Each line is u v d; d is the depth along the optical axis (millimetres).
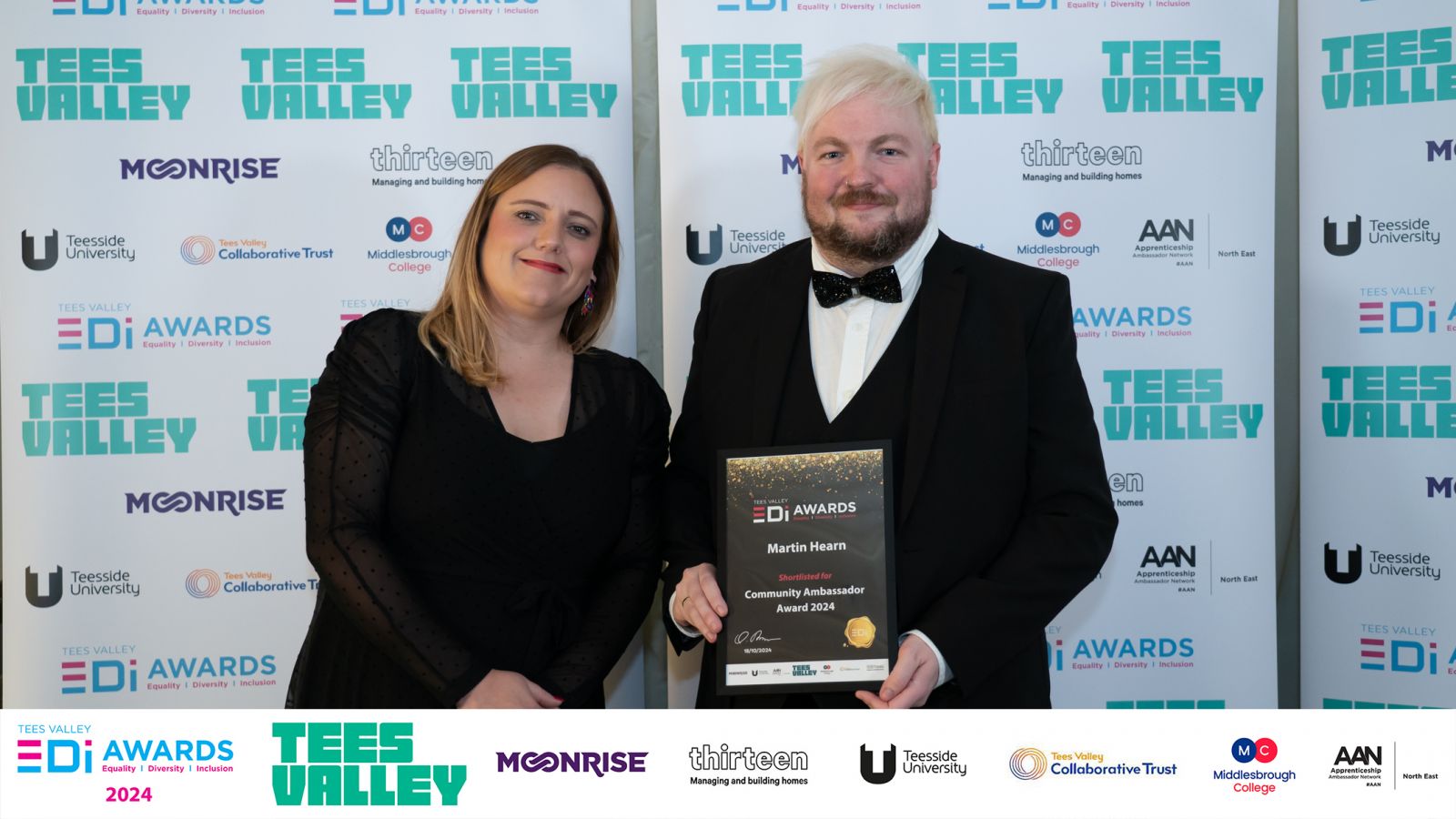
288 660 2955
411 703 2383
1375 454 2992
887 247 2240
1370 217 2979
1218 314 3020
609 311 2557
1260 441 3025
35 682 2900
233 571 2943
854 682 2143
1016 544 2209
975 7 2975
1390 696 2988
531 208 2379
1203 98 3002
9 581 2896
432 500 2268
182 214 2912
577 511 2334
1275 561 3043
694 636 2391
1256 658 3027
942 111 2988
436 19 2934
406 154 2941
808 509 2209
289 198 2928
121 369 2910
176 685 2932
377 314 2377
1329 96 3010
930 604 2205
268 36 2914
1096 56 2988
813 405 2281
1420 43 2918
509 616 2291
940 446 2199
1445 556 2928
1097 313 3014
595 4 2951
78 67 2891
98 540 2908
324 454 2268
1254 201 3010
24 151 2887
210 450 2932
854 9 2969
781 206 2967
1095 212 2998
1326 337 3033
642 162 3055
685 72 2953
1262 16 2990
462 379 2322
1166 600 3031
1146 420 3020
